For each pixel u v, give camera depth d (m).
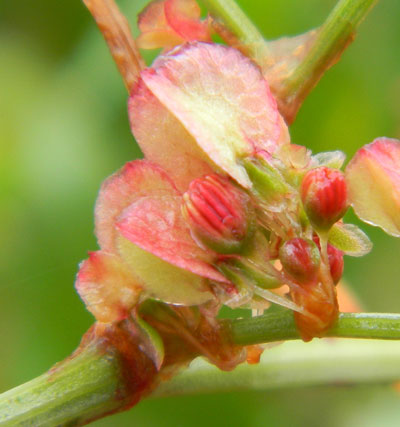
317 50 0.05
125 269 0.05
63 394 0.05
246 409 0.06
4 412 0.05
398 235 0.05
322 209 0.05
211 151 0.05
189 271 0.05
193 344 0.05
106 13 0.05
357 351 0.06
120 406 0.05
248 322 0.05
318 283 0.05
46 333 0.06
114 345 0.05
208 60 0.05
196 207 0.05
